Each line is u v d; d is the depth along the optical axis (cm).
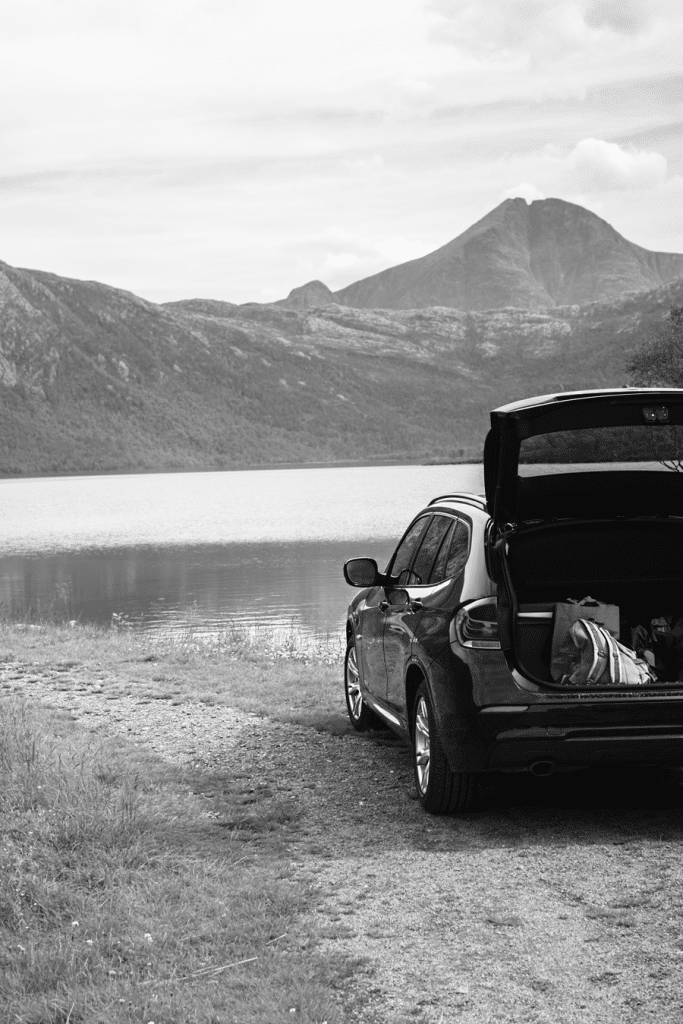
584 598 561
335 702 928
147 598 2856
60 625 1812
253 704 912
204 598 2803
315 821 549
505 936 389
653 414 521
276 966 363
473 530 553
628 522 563
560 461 543
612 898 423
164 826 525
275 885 443
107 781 610
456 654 507
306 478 19900
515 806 565
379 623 679
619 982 348
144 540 5462
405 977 358
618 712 491
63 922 405
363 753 711
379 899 432
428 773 546
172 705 924
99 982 353
